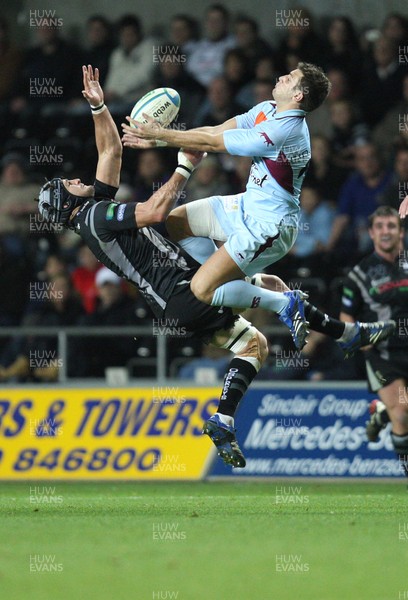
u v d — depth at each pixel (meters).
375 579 18.22
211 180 57.41
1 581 18.09
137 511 29.44
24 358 52.16
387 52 61.12
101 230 30.11
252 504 32.22
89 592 17.02
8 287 57.59
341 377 49.44
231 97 61.25
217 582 17.88
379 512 29.11
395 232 38.78
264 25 68.44
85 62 66.81
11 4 71.50
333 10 67.25
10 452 49.69
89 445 49.31
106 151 31.23
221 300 29.34
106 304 53.41
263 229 28.97
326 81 28.94
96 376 51.25
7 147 65.44
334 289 52.53
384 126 59.91
